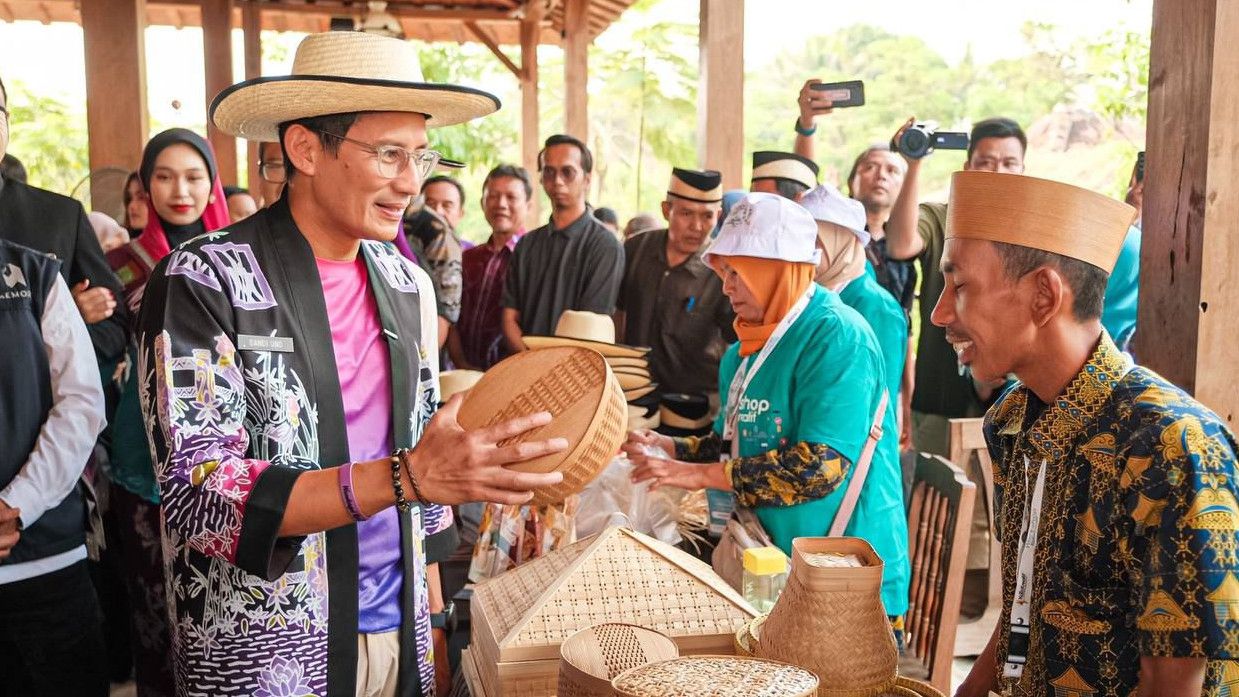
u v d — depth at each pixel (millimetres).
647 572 1801
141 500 2854
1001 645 1586
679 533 2688
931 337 4102
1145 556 1303
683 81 23844
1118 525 1337
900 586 2572
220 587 1687
